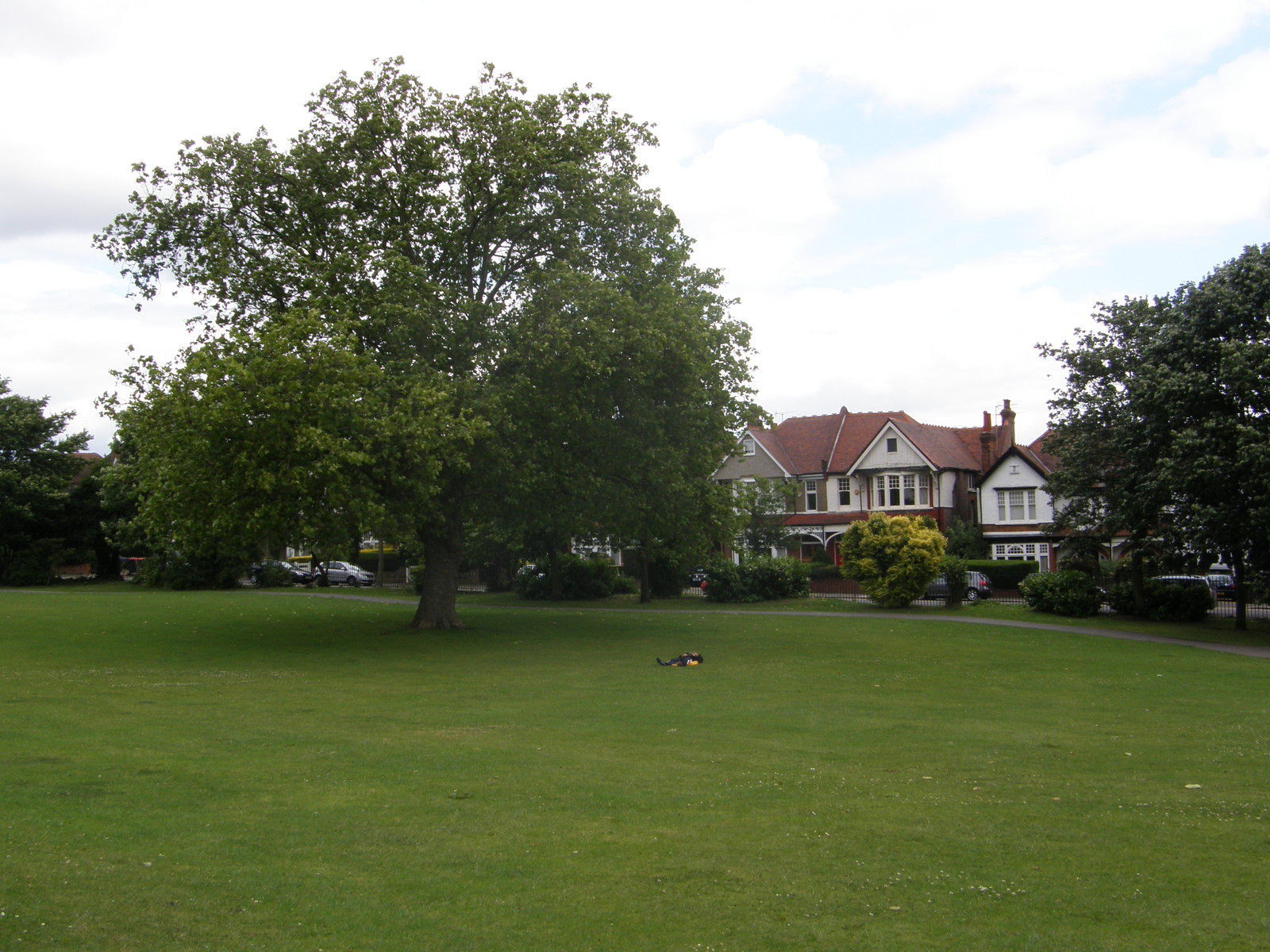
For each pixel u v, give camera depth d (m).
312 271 26.00
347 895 7.34
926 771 12.12
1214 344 31.78
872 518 43.44
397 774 11.48
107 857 8.00
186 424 22.81
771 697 18.69
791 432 73.38
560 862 8.23
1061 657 26.11
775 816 9.82
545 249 29.98
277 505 22.53
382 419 22.98
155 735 13.51
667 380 28.61
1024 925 6.95
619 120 30.62
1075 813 10.08
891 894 7.58
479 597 54.41
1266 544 31.12
